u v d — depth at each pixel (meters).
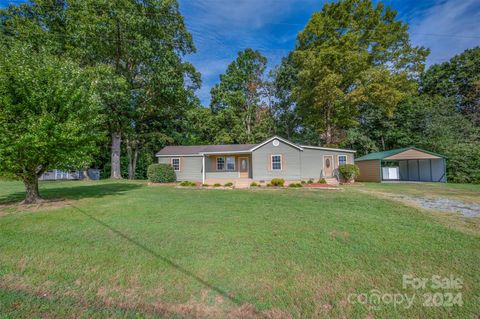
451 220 5.75
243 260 3.53
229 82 31.97
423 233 4.71
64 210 6.92
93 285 2.92
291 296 2.64
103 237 4.57
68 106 7.94
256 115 30.28
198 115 27.78
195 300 2.60
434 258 3.55
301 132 31.64
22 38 15.92
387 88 19.47
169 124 25.05
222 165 18.45
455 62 26.47
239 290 2.76
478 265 3.33
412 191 11.58
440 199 8.96
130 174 23.64
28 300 2.61
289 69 29.91
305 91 22.75
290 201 8.40
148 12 18.03
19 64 7.40
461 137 20.19
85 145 8.76
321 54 20.69
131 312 2.40
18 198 9.52
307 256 3.65
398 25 22.00
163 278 3.04
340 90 20.16
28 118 7.22
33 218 5.99
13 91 7.33
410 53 22.20
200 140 28.83
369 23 22.45
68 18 15.95
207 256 3.68
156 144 24.69
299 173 15.64
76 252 3.86
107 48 16.83
